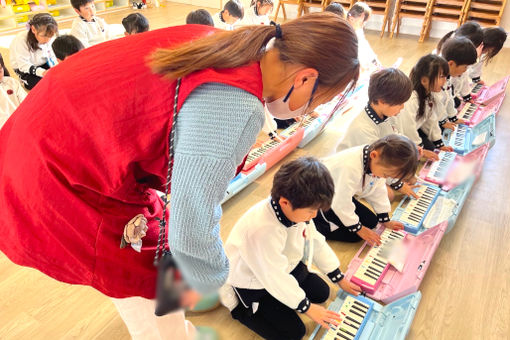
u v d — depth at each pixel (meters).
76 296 1.54
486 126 2.45
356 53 0.68
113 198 0.80
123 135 0.68
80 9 3.48
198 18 2.79
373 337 1.33
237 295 1.40
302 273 1.46
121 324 1.44
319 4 5.37
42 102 0.73
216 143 0.60
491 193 2.16
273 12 6.12
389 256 1.64
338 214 1.66
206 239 0.66
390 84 1.74
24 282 1.59
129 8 6.45
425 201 1.96
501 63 4.19
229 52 0.62
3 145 0.83
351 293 1.49
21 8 5.00
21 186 0.78
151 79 0.66
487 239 1.85
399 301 1.41
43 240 0.81
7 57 4.05
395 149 1.47
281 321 1.38
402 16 5.10
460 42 2.31
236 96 0.61
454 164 2.22
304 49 0.64
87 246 0.82
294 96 0.71
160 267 0.81
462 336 1.41
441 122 2.58
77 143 0.71
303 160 1.20
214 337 1.38
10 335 1.38
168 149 0.68
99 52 0.74
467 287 1.60
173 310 0.84
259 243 1.24
